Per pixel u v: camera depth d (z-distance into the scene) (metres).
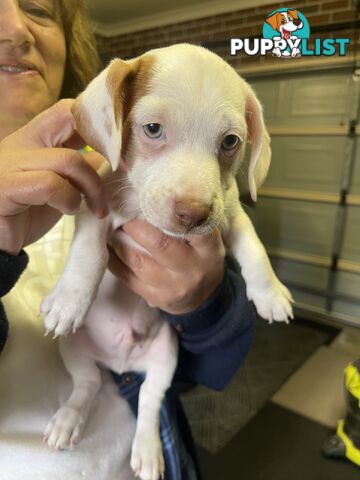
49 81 0.31
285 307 0.29
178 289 0.26
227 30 1.36
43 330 0.26
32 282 0.27
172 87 0.21
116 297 0.30
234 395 0.82
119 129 0.21
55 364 0.27
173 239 0.25
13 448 0.22
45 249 0.29
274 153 1.33
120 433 0.27
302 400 0.81
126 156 0.23
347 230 1.25
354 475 0.65
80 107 0.22
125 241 0.26
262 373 0.90
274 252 1.38
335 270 1.28
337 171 1.23
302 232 1.33
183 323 0.29
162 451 0.29
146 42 1.59
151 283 0.26
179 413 0.34
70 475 0.23
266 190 1.36
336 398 0.82
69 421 0.24
